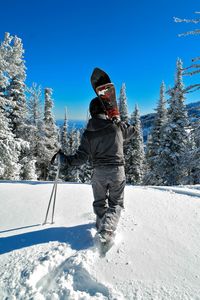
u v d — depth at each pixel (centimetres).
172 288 229
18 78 2531
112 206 325
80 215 390
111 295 221
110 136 319
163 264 262
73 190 528
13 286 237
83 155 331
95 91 337
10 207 432
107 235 287
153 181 2391
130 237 313
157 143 2839
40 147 3080
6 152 1916
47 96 3531
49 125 3419
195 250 283
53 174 3231
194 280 238
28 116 3009
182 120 2234
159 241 303
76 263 259
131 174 3091
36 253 284
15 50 1989
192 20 857
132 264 263
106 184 324
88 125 330
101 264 264
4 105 2025
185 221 352
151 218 364
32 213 404
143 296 221
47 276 252
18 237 323
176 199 446
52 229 342
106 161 319
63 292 228
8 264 268
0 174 1856
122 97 3172
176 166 2173
